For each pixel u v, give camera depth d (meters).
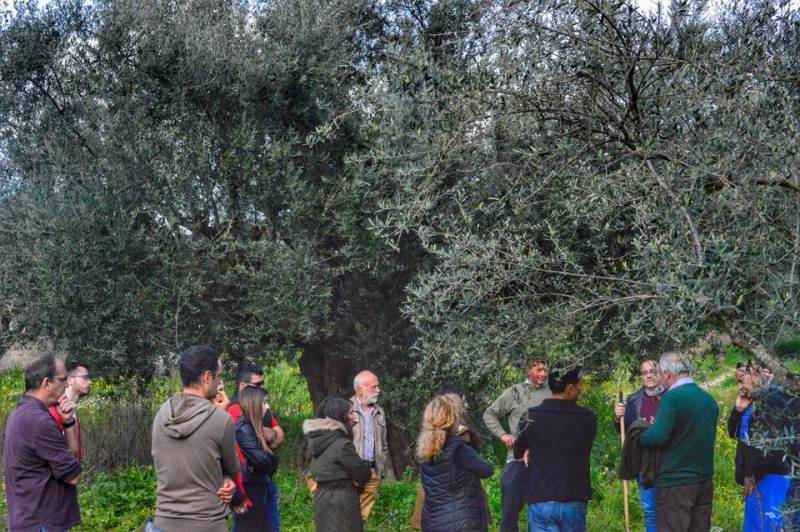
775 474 5.35
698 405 5.29
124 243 7.12
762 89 3.75
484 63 4.21
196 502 4.26
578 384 5.37
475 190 5.04
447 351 4.23
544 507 5.28
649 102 4.07
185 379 4.41
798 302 3.18
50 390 4.93
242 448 5.70
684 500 5.28
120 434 9.31
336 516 5.49
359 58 7.82
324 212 7.36
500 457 9.45
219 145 7.53
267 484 5.98
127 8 7.30
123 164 7.55
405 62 4.51
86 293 7.25
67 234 7.15
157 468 4.35
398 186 5.03
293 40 7.27
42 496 4.73
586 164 4.34
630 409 6.57
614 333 3.94
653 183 3.78
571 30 4.10
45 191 7.44
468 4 6.92
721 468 9.18
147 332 7.71
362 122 6.92
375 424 6.80
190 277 7.33
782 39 3.95
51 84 7.86
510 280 4.06
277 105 7.46
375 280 8.23
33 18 7.67
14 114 7.76
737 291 3.41
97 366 7.81
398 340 8.42
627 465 5.57
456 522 5.00
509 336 3.97
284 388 12.23
